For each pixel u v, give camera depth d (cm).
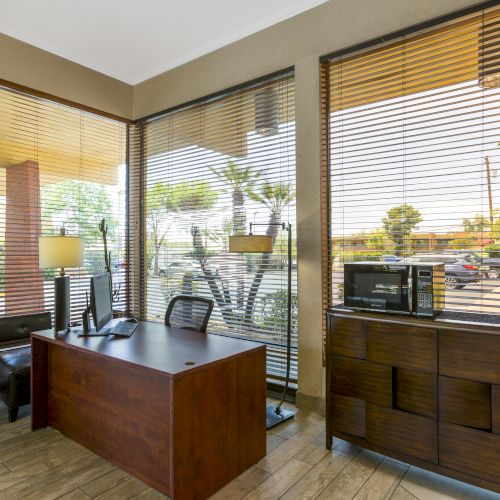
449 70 255
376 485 214
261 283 349
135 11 321
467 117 257
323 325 306
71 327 300
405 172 276
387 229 284
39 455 247
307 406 312
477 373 195
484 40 243
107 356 222
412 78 274
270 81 344
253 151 356
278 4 314
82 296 412
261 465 234
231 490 211
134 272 456
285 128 336
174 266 420
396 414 219
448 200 260
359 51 292
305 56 316
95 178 428
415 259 271
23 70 363
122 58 399
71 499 203
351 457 242
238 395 226
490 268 245
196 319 304
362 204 295
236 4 312
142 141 454
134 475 222
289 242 307
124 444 228
